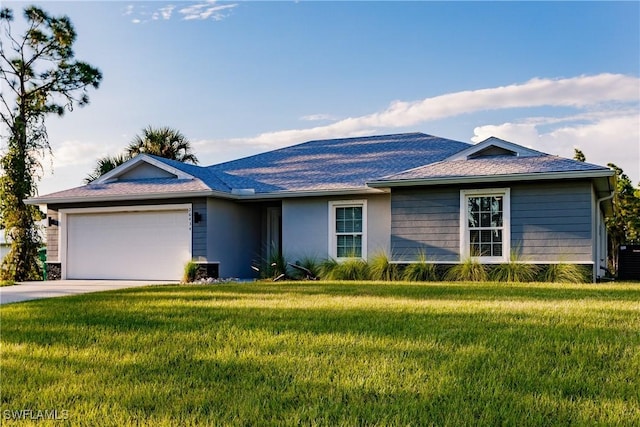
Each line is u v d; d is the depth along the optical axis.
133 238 17.27
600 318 6.41
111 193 17.08
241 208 18.14
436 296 9.35
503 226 14.30
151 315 7.14
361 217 16.61
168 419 3.28
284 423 3.20
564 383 3.87
